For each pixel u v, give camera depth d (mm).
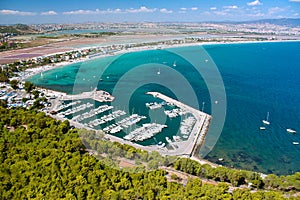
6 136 109000
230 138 156250
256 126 175125
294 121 185375
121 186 79438
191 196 77000
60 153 93000
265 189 101312
